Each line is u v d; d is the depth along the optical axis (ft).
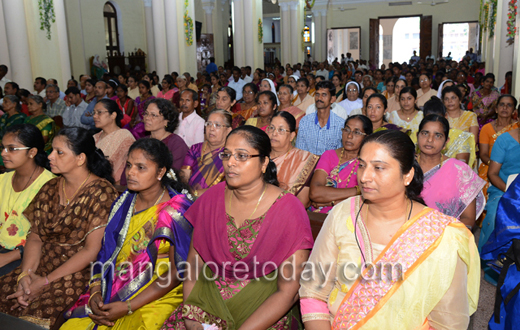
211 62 52.75
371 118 13.38
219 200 6.77
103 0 53.93
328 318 5.80
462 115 15.74
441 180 9.14
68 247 8.31
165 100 12.51
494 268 8.75
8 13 27.50
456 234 5.21
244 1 45.80
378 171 5.16
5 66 26.91
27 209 8.64
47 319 7.61
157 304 7.39
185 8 36.81
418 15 76.69
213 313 6.51
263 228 6.43
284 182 10.21
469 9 74.28
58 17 30.86
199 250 6.78
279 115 10.31
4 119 19.12
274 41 99.60
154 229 7.48
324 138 13.75
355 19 79.05
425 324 5.37
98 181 8.47
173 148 12.35
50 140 18.69
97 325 7.33
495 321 7.59
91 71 51.75
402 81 19.49
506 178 11.16
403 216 5.45
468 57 69.15
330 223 5.86
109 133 13.71
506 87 24.52
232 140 6.40
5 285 8.28
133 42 59.41
